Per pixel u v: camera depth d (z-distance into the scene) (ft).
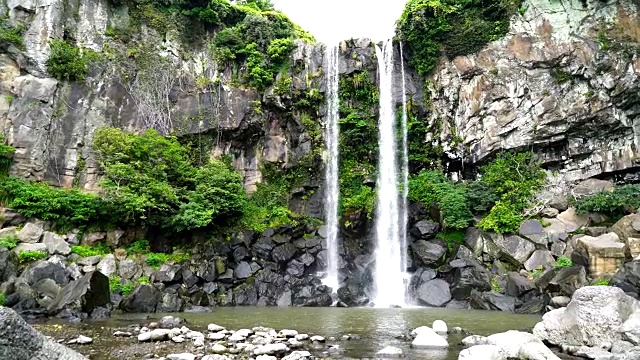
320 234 80.02
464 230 74.38
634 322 27.84
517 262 65.16
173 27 88.12
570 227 68.23
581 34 76.48
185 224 66.33
